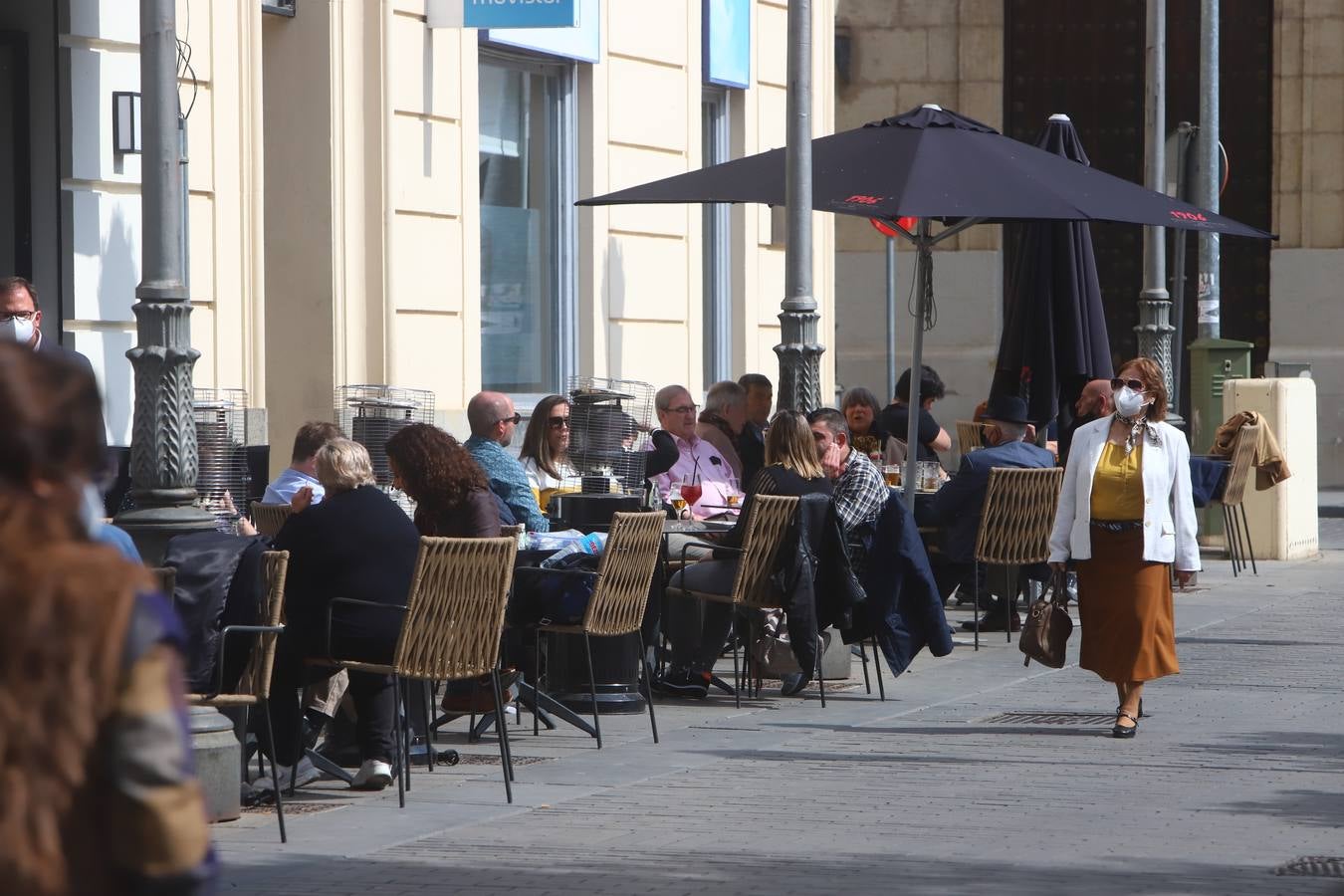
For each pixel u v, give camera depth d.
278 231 36.03
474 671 21.67
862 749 24.94
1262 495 51.56
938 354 78.69
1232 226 32.09
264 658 19.81
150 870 7.42
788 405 31.64
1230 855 18.47
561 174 43.16
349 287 36.06
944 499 35.28
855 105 79.88
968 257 78.31
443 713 27.20
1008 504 35.06
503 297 41.47
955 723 27.14
